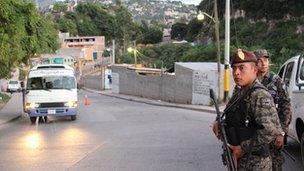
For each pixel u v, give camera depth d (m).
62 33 130.75
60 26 135.75
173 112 26.78
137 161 11.77
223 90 29.56
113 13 143.38
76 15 143.38
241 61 5.10
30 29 28.31
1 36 22.92
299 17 58.84
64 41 128.12
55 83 22.81
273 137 4.91
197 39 77.38
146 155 12.56
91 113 27.06
